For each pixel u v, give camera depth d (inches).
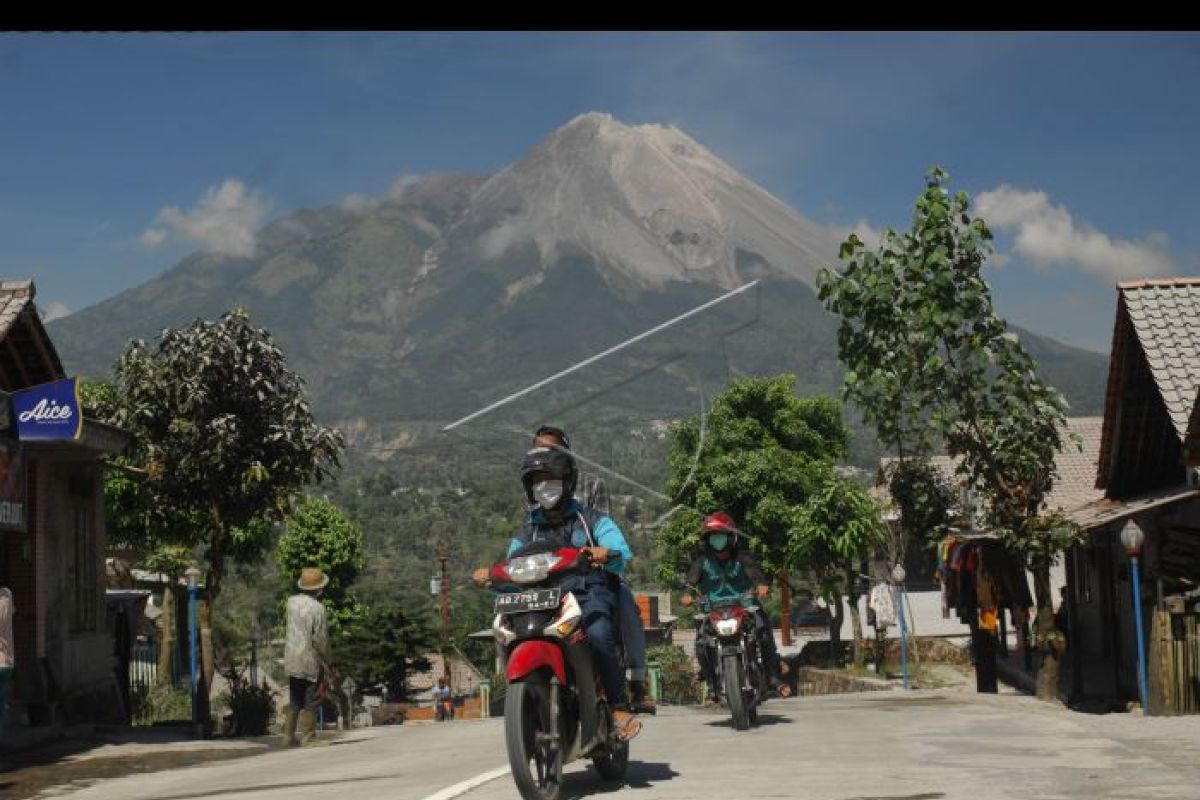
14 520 601.9
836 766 339.9
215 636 2143.2
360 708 1740.9
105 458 810.2
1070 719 489.4
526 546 292.8
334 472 952.9
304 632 633.6
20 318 713.6
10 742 579.2
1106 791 280.4
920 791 286.8
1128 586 950.4
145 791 406.9
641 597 1675.7
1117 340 911.7
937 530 884.6
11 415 602.2
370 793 332.5
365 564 2898.6
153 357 928.9
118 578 1464.1
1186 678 668.7
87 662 771.4
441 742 545.0
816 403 1892.2
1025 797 274.4
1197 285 893.8
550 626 282.5
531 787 275.1
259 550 1518.2
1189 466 740.0
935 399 784.3
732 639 495.2
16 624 689.6
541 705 287.7
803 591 1920.5
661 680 1595.7
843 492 1494.8
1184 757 338.3
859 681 1293.1
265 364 937.5
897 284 775.7
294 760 501.4
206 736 801.6
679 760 373.1
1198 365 836.6
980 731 434.0
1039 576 813.9
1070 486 1556.3
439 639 2352.4
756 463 1829.5
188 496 937.5
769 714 593.0
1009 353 773.9
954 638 1624.0
